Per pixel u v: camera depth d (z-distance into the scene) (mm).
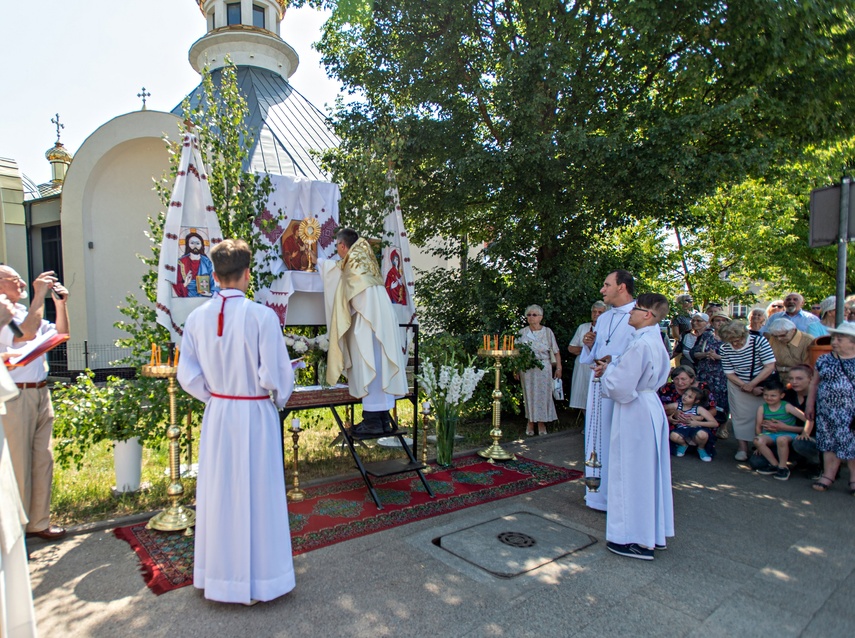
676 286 12562
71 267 13977
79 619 3006
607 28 8180
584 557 3850
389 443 6809
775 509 4891
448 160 8156
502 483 5484
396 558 3785
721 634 2953
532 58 7160
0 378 2447
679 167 6855
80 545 3959
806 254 16422
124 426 4887
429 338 7664
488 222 9812
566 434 7781
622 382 3820
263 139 13062
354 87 9117
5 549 2420
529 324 7883
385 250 6418
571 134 7023
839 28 7820
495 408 6383
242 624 2979
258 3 17453
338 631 2926
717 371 7488
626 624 3029
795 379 6000
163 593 3295
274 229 5684
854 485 5301
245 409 3111
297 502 4867
